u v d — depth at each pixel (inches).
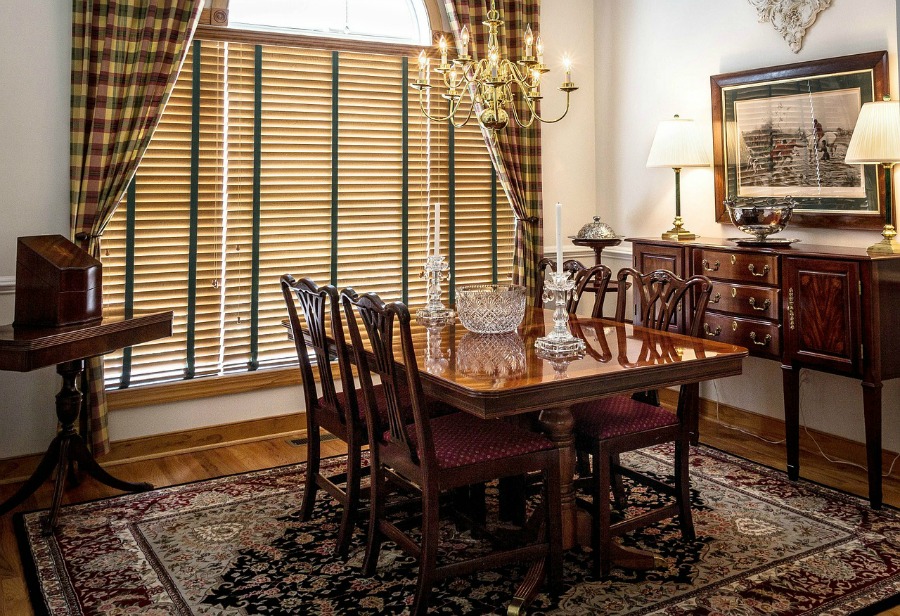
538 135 191.6
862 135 128.3
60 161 144.6
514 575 104.0
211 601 97.5
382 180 180.5
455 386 88.7
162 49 146.4
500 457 95.0
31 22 140.0
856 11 140.9
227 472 147.1
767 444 159.6
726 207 161.6
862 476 140.6
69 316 120.1
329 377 115.7
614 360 99.6
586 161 205.5
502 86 124.9
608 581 101.7
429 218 187.9
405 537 96.7
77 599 98.3
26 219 142.4
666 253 161.5
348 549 111.7
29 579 103.6
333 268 176.2
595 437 103.1
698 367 100.0
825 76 145.2
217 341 164.4
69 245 126.3
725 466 145.0
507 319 119.0
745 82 160.9
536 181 192.2
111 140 145.1
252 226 165.9
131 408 154.5
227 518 124.1
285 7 168.4
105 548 113.2
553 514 97.7
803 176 151.5
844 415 148.9
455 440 98.3
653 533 116.1
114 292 153.8
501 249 199.5
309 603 96.8
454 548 112.0
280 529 119.6
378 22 180.1
